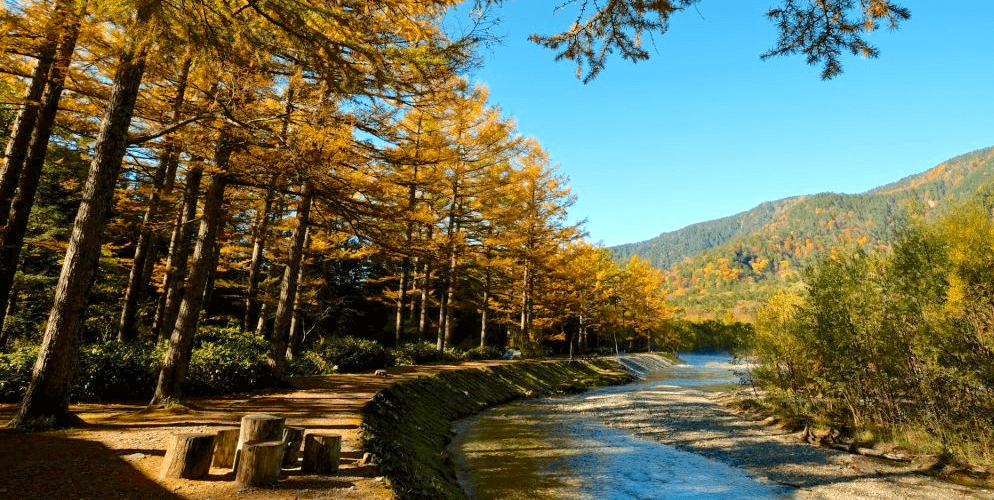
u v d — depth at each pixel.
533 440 11.22
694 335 67.69
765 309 16.19
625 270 45.56
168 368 8.37
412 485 5.84
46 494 3.99
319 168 8.77
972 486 8.42
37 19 7.24
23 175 8.67
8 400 7.72
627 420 14.70
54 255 16.03
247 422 5.14
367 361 16.47
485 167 20.94
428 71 6.29
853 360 12.28
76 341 6.44
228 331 13.30
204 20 4.33
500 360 25.38
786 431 13.23
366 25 5.05
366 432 7.14
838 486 8.47
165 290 15.08
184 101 8.64
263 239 14.42
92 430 6.28
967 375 9.52
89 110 9.81
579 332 39.38
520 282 28.61
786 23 3.71
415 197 17.20
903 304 11.03
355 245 19.00
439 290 27.50
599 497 7.50
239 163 8.98
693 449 11.12
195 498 4.13
